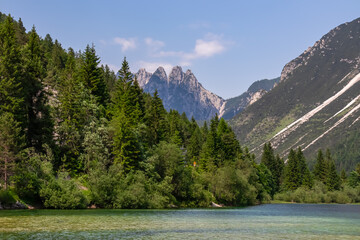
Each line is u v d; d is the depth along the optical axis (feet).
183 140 512.63
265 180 544.62
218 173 352.49
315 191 595.06
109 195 240.53
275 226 162.61
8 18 289.94
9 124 198.29
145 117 353.51
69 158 258.98
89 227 135.13
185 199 310.65
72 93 286.25
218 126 481.46
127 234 122.42
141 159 288.30
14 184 201.77
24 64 257.96
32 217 158.20
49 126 257.96
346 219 213.87
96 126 295.69
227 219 193.98
